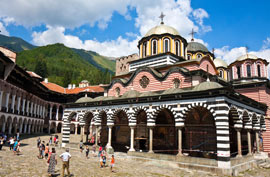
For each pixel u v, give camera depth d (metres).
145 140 32.66
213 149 27.75
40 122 64.44
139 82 34.78
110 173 18.73
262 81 37.03
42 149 24.00
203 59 33.75
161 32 39.72
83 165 21.55
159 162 23.89
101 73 176.38
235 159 22.48
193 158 22.14
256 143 31.19
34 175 16.06
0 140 27.88
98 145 35.22
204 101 22.58
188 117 30.70
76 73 198.00
